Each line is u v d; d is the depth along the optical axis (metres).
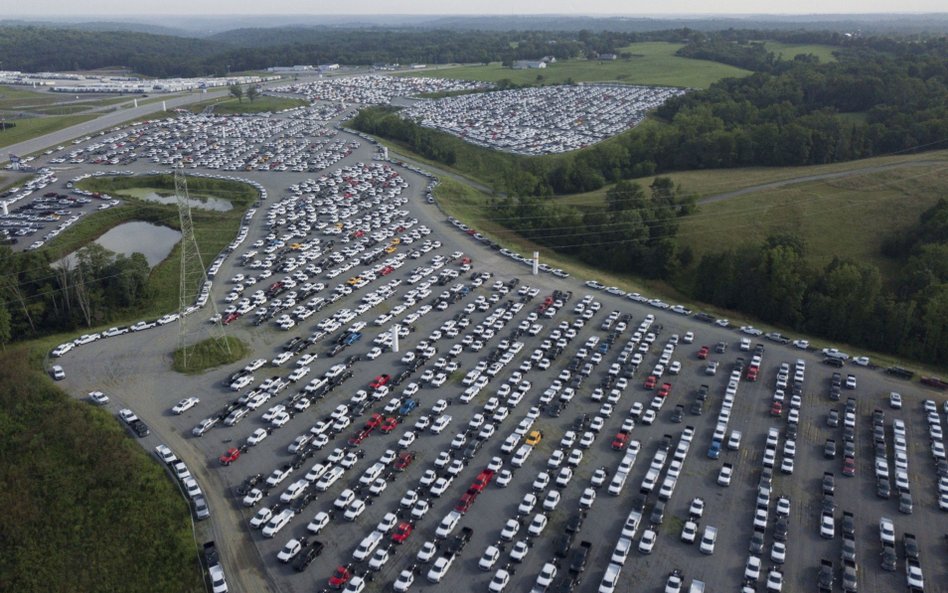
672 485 104.25
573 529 95.38
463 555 91.50
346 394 129.00
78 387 128.62
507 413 123.69
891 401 129.00
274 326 156.62
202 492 102.06
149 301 175.12
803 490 105.62
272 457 110.56
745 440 117.88
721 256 192.25
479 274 189.75
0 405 119.69
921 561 92.12
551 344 149.38
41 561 93.81
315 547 91.38
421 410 124.44
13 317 153.50
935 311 156.88
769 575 87.56
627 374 136.75
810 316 173.12
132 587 89.81
